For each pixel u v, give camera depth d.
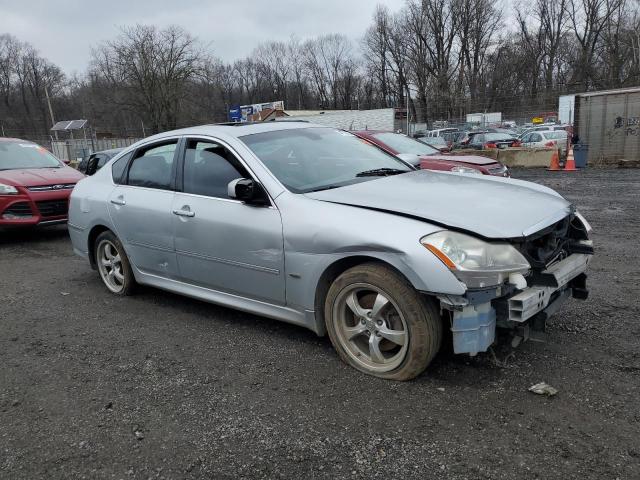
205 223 4.12
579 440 2.63
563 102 35.19
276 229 3.66
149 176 4.84
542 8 68.25
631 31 55.88
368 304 3.38
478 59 70.38
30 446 2.85
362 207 3.42
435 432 2.76
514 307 2.99
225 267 4.08
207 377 3.52
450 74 66.75
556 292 3.43
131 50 51.44
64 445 2.84
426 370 3.40
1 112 83.31
